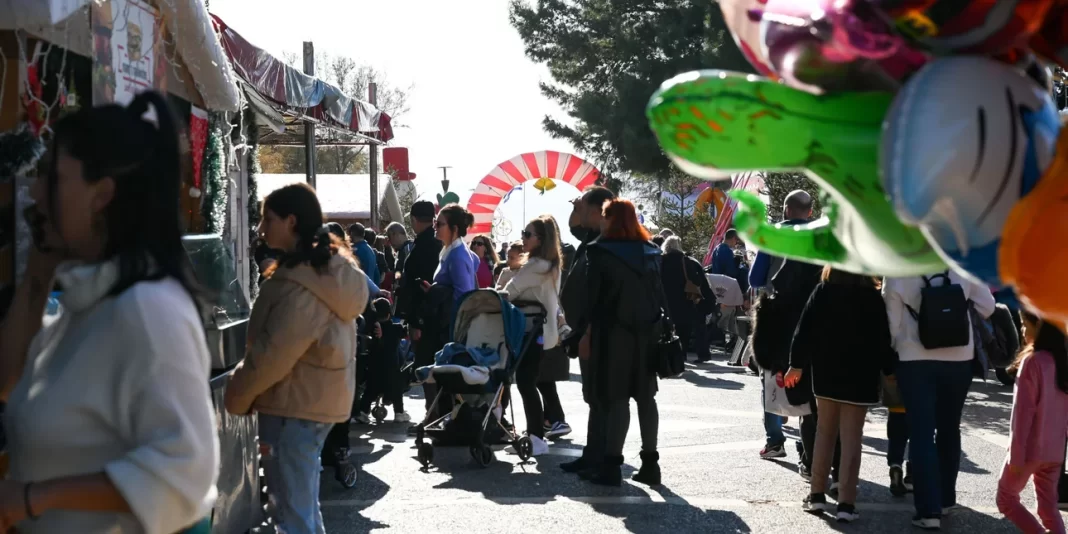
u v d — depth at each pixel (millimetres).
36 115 4180
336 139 13930
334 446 7520
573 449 9234
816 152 2092
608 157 33250
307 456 4664
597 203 8062
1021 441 5387
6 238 3750
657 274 7520
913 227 2129
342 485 7625
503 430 8664
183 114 5957
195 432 2199
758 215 2523
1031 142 1987
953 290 6180
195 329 2270
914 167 1922
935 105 1934
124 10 4746
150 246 2238
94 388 2178
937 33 2023
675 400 12000
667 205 29859
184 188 6035
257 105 8820
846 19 2014
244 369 4539
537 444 8930
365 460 8711
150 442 2162
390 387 10562
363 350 10086
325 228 4715
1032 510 6984
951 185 1940
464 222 9664
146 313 2170
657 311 7449
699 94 2021
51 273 2711
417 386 13836
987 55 2109
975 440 9539
